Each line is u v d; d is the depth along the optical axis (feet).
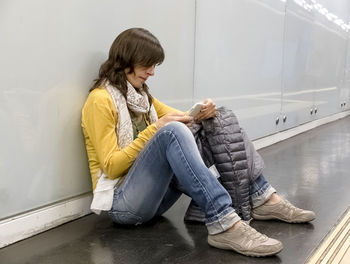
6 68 5.37
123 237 6.09
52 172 6.25
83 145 6.77
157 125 5.94
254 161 6.63
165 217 7.04
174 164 5.48
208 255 5.49
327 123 22.33
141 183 5.87
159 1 8.29
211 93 10.77
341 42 23.76
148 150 5.72
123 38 6.16
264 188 6.76
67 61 6.28
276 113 15.14
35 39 5.72
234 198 6.31
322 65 20.52
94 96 6.05
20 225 5.87
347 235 6.33
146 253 5.54
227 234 5.52
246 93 12.73
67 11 6.18
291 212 6.70
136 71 6.27
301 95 17.79
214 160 6.30
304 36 17.43
